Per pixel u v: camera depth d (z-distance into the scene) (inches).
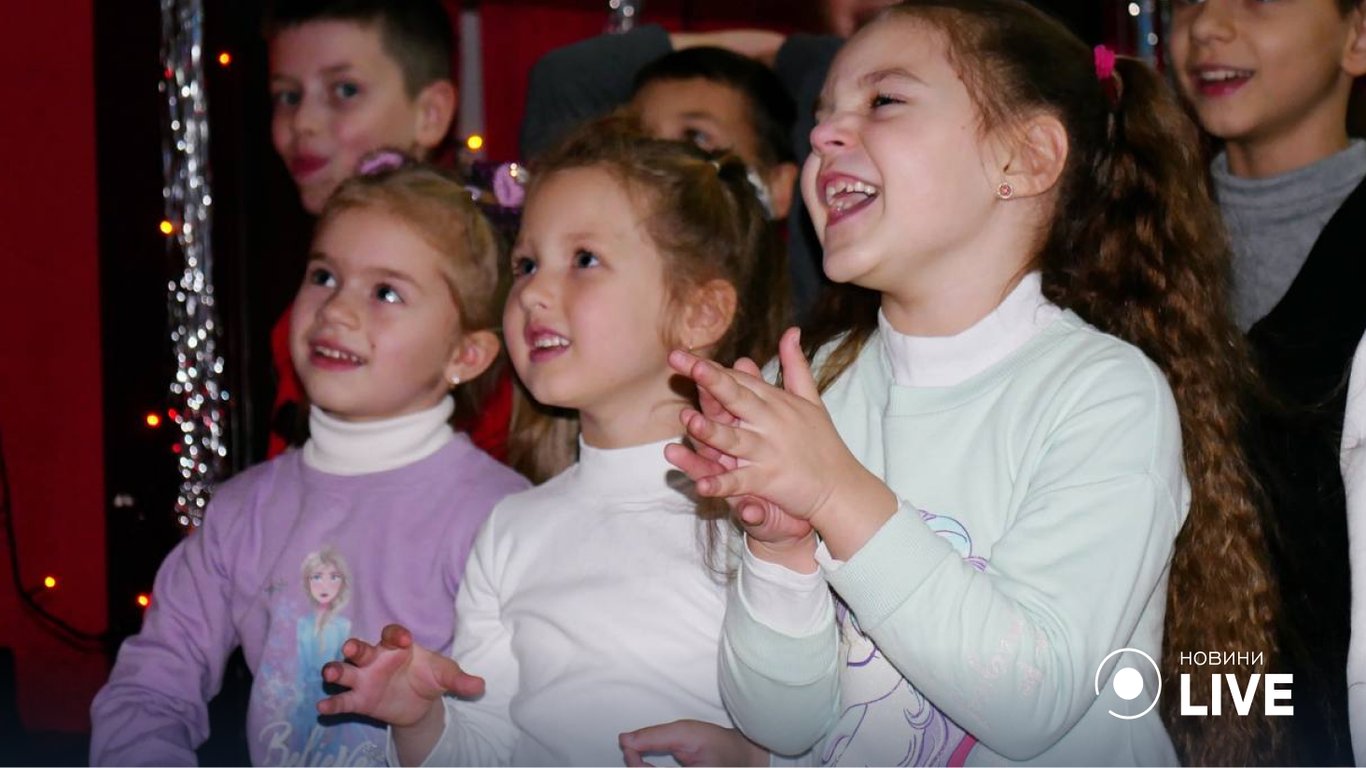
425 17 135.9
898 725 61.4
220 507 91.2
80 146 134.7
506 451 94.7
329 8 132.8
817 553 55.9
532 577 76.4
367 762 83.4
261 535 89.1
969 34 64.4
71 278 134.5
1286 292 87.7
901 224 61.9
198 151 132.7
